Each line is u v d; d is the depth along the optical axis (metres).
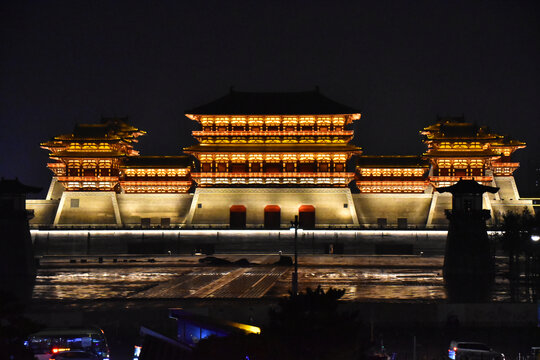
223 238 177.25
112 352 60.12
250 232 177.00
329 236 176.50
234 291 97.25
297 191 186.38
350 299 88.00
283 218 185.12
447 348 61.31
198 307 73.69
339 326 40.59
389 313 69.44
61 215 189.25
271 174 187.88
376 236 175.50
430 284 107.56
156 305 82.94
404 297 90.81
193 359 41.88
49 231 177.50
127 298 90.38
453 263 122.94
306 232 176.88
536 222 117.44
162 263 149.88
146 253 178.00
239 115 190.00
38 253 176.38
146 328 54.88
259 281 110.75
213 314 66.31
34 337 56.91
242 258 157.75
